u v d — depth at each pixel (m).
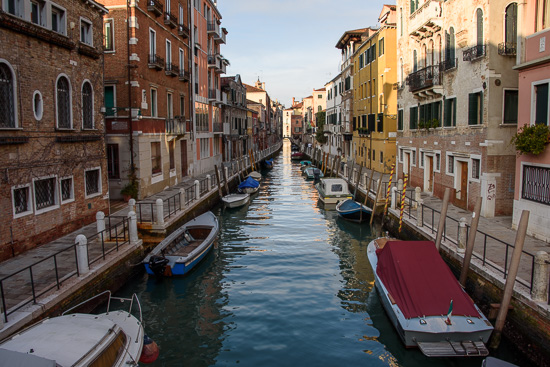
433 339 7.90
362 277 12.70
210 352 8.45
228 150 43.25
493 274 8.90
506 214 14.52
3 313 7.07
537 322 7.34
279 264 13.98
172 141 24.05
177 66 24.25
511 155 14.33
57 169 12.34
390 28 28.66
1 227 10.28
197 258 13.19
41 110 11.62
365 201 21.53
